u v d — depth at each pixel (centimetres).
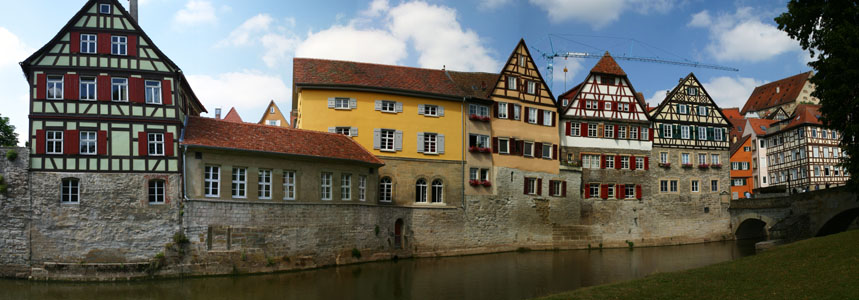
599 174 5375
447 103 4525
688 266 4016
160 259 3020
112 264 2962
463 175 4522
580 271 3784
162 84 3166
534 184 4962
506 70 4881
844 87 2827
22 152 2967
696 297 2109
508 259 4288
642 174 5569
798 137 7225
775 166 7688
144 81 3139
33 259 2942
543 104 5119
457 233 4428
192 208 3088
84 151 3028
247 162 3278
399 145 4259
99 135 3038
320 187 3609
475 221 4538
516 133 4872
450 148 4488
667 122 5784
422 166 4341
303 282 3092
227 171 3203
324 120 4091
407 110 4338
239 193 3253
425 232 4275
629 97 5616
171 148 3119
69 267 2939
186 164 3100
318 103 4100
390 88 4250
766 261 2748
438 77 4731
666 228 5600
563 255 4647
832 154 7200
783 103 10694
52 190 2970
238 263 3192
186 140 3119
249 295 2753
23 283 2869
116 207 3016
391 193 4175
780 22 3152
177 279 3030
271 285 2983
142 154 3072
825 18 3022
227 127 3400
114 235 2995
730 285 2280
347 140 3981
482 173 4666
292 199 3447
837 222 4759
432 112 4462
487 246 4584
